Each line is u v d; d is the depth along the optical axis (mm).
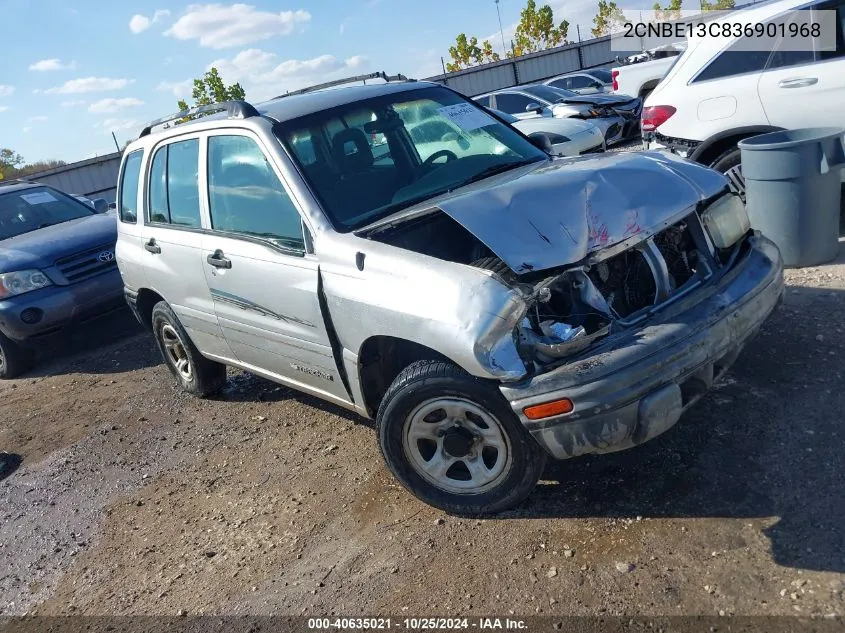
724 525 2959
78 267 7309
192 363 5430
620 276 3371
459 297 3006
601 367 2830
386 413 3350
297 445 4609
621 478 3414
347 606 3051
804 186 5121
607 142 13367
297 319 3850
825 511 2904
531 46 40656
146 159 5160
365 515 3666
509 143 4570
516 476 3219
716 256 3541
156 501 4355
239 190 4207
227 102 4332
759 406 3695
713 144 6195
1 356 7613
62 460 5246
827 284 4961
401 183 4059
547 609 2760
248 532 3787
